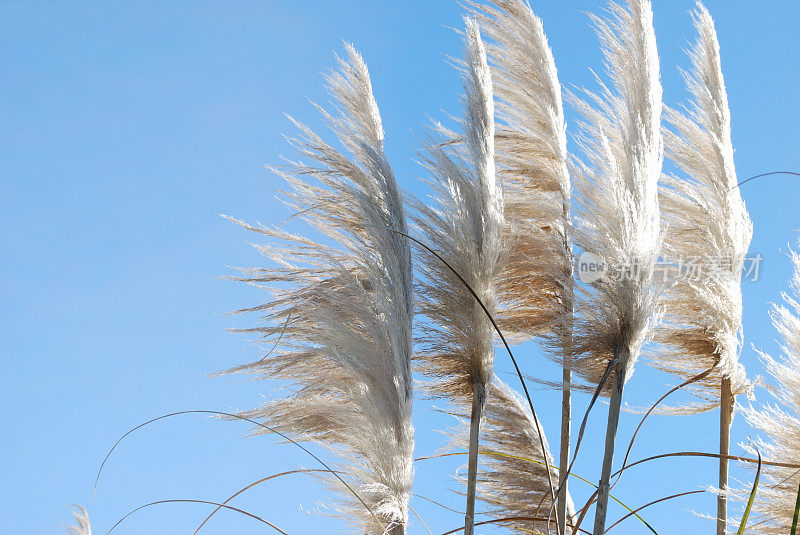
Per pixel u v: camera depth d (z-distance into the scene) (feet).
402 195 8.80
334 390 8.70
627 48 8.97
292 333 8.70
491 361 8.75
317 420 8.63
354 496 8.54
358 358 8.56
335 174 8.80
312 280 8.84
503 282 9.10
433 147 8.85
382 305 8.61
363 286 8.74
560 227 9.21
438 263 8.75
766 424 9.17
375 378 8.55
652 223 8.71
